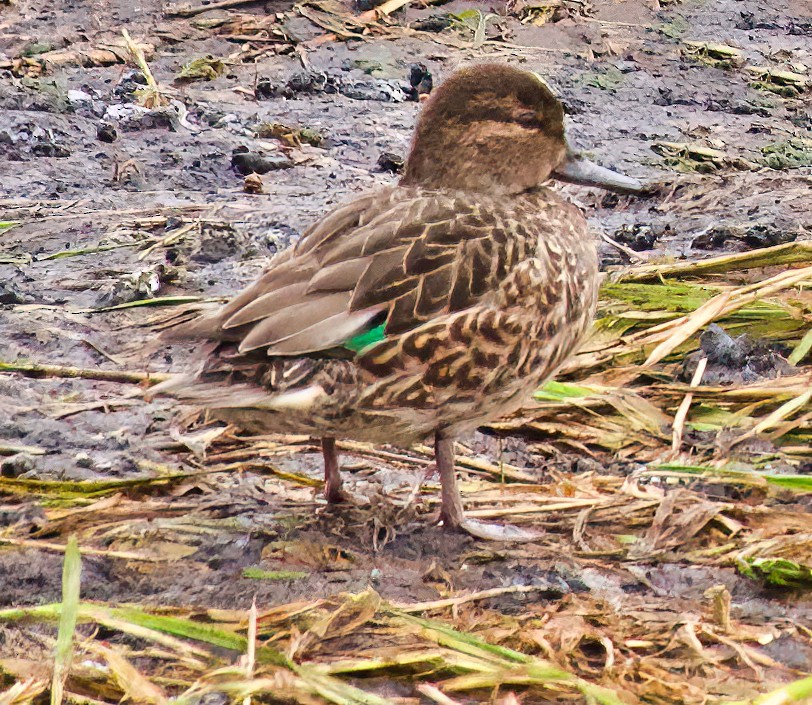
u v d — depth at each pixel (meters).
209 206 14.10
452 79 8.72
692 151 16.42
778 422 9.53
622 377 10.33
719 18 22.89
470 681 6.54
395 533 8.10
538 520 8.43
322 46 19.95
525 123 8.67
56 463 8.82
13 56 18.48
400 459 9.26
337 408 7.57
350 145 16.38
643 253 13.04
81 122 16.39
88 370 10.12
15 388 9.85
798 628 7.12
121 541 7.89
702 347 10.63
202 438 9.27
